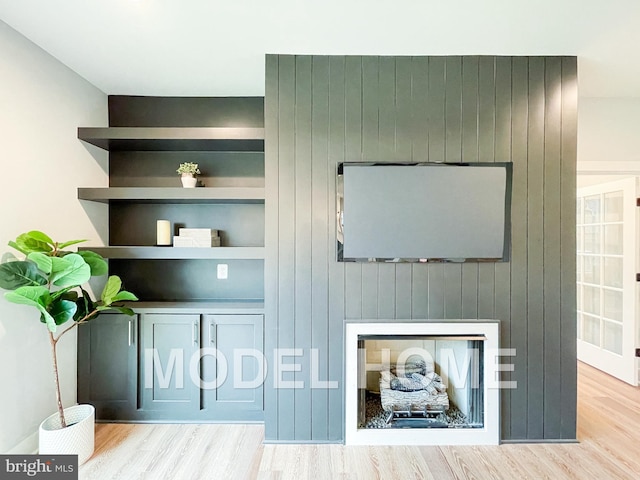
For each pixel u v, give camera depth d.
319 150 2.30
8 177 2.02
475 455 2.19
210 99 2.91
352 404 2.30
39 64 2.21
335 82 2.30
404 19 1.93
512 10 1.85
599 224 3.77
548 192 2.29
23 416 2.09
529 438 2.31
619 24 1.96
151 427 2.50
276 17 1.90
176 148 2.84
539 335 2.30
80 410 2.29
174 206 2.94
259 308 2.58
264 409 2.36
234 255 2.51
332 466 2.08
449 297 2.30
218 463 2.10
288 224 2.30
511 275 2.30
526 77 2.29
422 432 2.30
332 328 2.31
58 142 2.37
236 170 2.94
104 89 2.78
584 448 2.26
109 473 2.01
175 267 2.91
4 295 1.93
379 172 2.26
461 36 2.08
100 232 2.80
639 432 2.45
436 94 2.29
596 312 3.80
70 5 1.80
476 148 2.29
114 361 2.55
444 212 2.28
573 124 2.29
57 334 2.36
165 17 1.90
